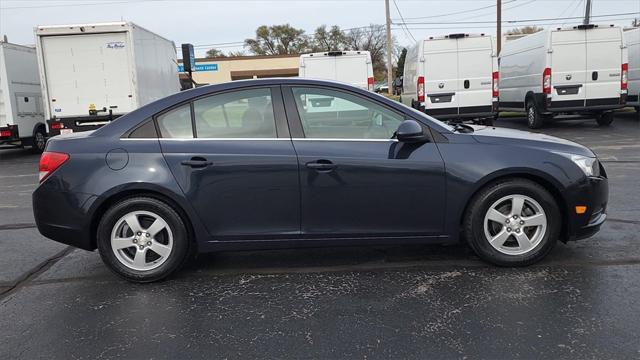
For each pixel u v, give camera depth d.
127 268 4.28
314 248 4.69
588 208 4.27
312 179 4.16
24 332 3.52
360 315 3.61
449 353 3.08
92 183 4.16
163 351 3.22
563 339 3.19
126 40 12.71
